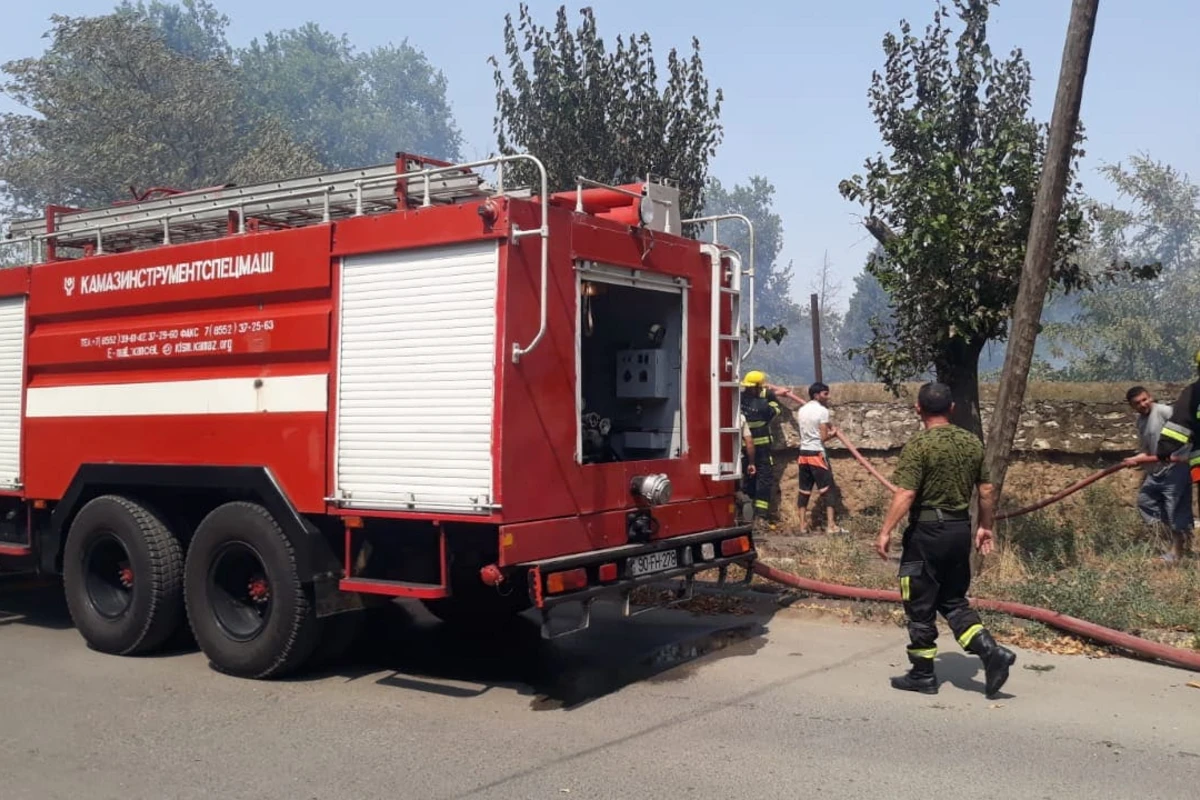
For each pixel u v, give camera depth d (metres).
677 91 11.12
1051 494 10.70
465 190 6.64
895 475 5.98
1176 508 9.06
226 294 6.79
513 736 5.35
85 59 31.11
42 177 29.09
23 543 8.16
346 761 5.02
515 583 6.09
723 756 4.99
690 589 7.02
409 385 5.96
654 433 7.03
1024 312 8.12
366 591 6.12
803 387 12.06
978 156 8.88
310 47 65.06
